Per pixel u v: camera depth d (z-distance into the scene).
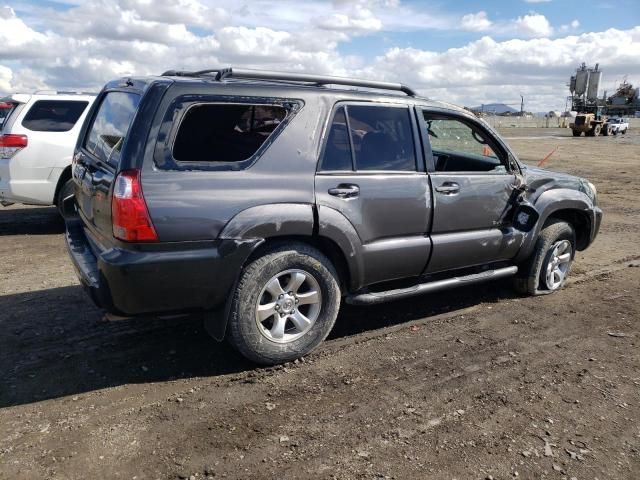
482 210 4.75
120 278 3.30
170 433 3.10
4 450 2.93
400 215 4.23
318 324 4.01
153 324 4.63
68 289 5.50
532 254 5.36
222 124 3.58
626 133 55.03
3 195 7.87
